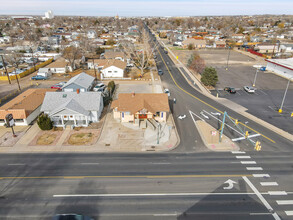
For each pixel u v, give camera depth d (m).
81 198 24.00
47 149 33.16
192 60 81.94
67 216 21.33
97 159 30.92
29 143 34.62
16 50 102.62
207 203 23.41
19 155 31.75
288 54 104.50
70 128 39.00
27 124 40.31
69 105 38.53
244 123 41.34
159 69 79.94
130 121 41.50
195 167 29.27
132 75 73.81
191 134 37.50
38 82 65.94
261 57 103.69
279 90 59.62
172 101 51.56
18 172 28.16
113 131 38.22
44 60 93.75
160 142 35.06
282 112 46.03
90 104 40.84
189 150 33.16
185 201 23.64
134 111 39.59
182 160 30.78
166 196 24.31
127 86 62.44
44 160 30.66
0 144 34.28
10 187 25.61
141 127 39.44
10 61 81.19
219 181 26.67
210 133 37.81
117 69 70.25
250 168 29.12
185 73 76.75
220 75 73.62
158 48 127.19
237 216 21.86
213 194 24.64
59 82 65.38
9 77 68.00
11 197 24.16
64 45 112.56
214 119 42.94
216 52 117.62
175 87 61.91
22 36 154.62
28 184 26.08
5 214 21.98
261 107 48.56
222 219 21.52
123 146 33.97
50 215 21.84
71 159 30.91
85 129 38.84
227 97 54.69
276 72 77.06
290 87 62.09
